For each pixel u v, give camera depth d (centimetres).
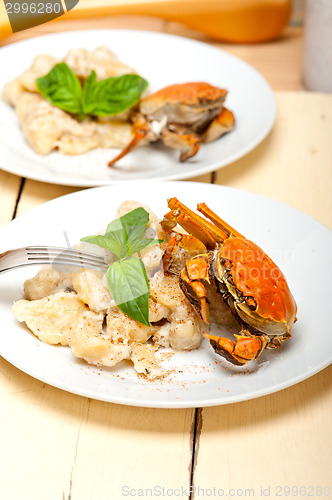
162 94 72
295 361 50
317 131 78
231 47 102
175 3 99
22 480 46
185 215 53
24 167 69
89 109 73
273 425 49
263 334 50
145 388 49
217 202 63
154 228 55
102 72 76
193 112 71
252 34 101
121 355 50
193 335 52
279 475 47
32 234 59
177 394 48
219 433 49
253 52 101
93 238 53
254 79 80
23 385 51
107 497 45
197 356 52
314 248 59
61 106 73
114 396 47
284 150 75
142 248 53
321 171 73
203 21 100
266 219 61
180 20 100
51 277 55
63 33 85
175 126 73
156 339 53
